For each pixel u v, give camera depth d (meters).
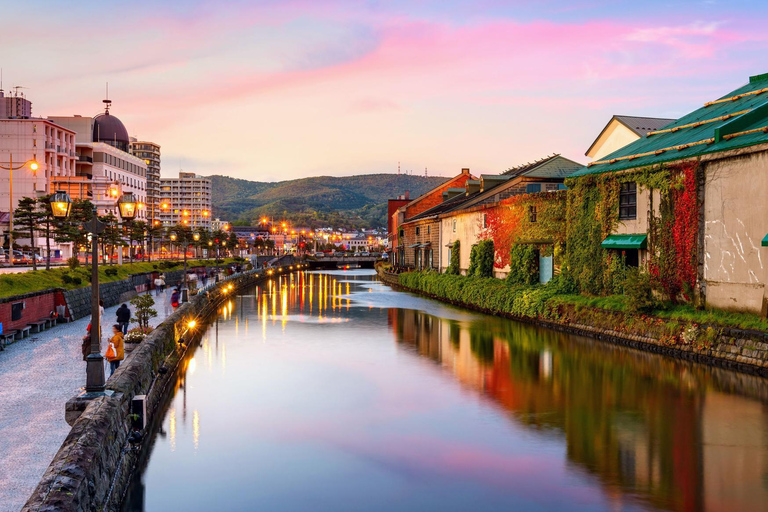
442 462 13.95
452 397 19.58
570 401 18.86
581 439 15.39
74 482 8.54
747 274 23.80
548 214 39.53
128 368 15.64
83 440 10.09
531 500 11.90
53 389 18.36
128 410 13.91
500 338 30.95
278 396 19.84
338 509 11.59
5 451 13.12
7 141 99.19
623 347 27.47
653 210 29.02
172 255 118.62
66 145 109.69
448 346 29.00
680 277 27.28
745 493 12.14
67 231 49.34
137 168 143.50
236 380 22.16
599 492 12.25
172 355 24.17
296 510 11.55
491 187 61.16
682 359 24.44
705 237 26.14
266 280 90.88
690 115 34.22
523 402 18.88
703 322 24.25
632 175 30.14
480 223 50.31
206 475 13.22
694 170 26.41
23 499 10.69
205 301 43.53
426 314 42.72
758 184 23.31
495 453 14.45
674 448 14.66
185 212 113.00
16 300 28.19
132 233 73.12
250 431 16.22
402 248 84.56
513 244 42.72
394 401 19.14
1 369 21.16
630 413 17.47
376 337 32.25
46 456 12.84
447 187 86.44
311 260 153.25
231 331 35.06
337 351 28.06
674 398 18.83
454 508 11.60
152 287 63.25
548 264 39.94
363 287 74.75
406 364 24.86
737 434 15.57
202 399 19.48
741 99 30.81
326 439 15.53
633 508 11.52
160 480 12.96
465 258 54.28
